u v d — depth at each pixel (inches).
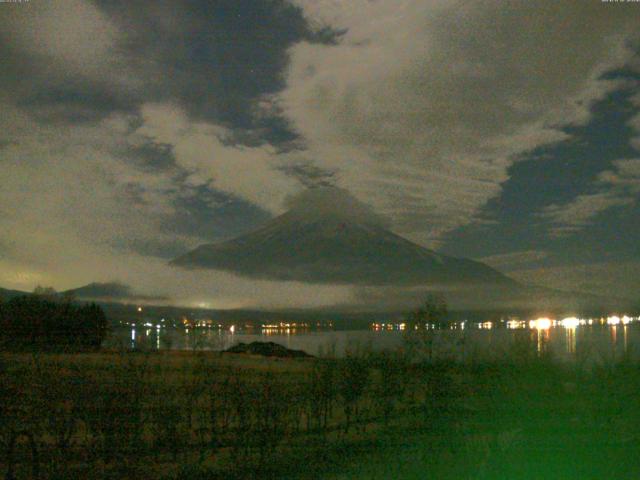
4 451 428.8
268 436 513.7
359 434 553.6
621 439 465.4
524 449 445.4
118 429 463.8
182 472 426.3
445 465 434.9
